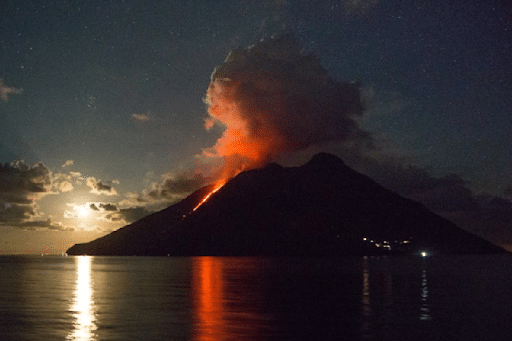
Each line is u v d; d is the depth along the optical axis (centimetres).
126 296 3750
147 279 6091
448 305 3130
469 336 2059
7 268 10256
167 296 3738
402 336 2036
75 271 8700
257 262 15450
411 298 3553
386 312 2766
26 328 2217
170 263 14512
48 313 2736
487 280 5753
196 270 9000
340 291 4147
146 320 2450
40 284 5203
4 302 3331
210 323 2344
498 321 2467
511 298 3591
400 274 7238
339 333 2084
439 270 8762
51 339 1956
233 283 5247
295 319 2475
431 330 2184
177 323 2347
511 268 9775
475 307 3039
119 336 2011
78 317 2567
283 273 7638
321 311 2789
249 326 2256
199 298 3562
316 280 5731
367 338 1986
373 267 10469
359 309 2894
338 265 11988
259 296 3712
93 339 1952
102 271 8700
